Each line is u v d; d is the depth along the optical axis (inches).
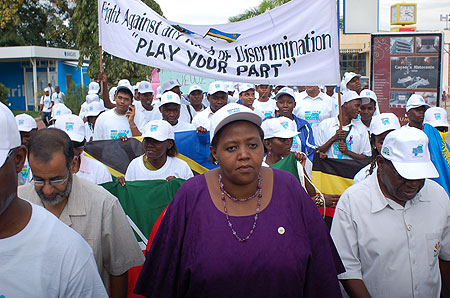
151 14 215.9
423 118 222.2
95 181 155.1
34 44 1435.8
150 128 163.5
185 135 214.1
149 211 146.8
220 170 86.6
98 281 73.4
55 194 97.9
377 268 106.7
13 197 63.6
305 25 199.9
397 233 105.7
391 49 404.8
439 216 108.3
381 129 149.3
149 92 301.0
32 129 194.7
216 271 76.7
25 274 64.7
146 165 171.6
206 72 211.3
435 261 108.3
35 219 67.4
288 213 81.2
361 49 1244.5
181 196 84.5
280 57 204.5
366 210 108.0
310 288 83.2
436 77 401.4
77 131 139.9
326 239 85.3
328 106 310.0
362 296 105.5
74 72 1343.5
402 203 107.2
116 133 239.1
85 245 72.4
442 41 396.8
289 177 85.9
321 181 193.2
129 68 676.1
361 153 226.4
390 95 411.2
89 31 631.8
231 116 78.9
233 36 208.5
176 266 83.6
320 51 199.3
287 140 164.6
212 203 81.9
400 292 105.7
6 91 987.3
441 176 141.9
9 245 64.4
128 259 110.3
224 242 78.0
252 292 77.0
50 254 66.4
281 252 77.5
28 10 1407.5
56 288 66.8
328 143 218.1
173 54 214.2
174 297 84.7
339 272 91.0
